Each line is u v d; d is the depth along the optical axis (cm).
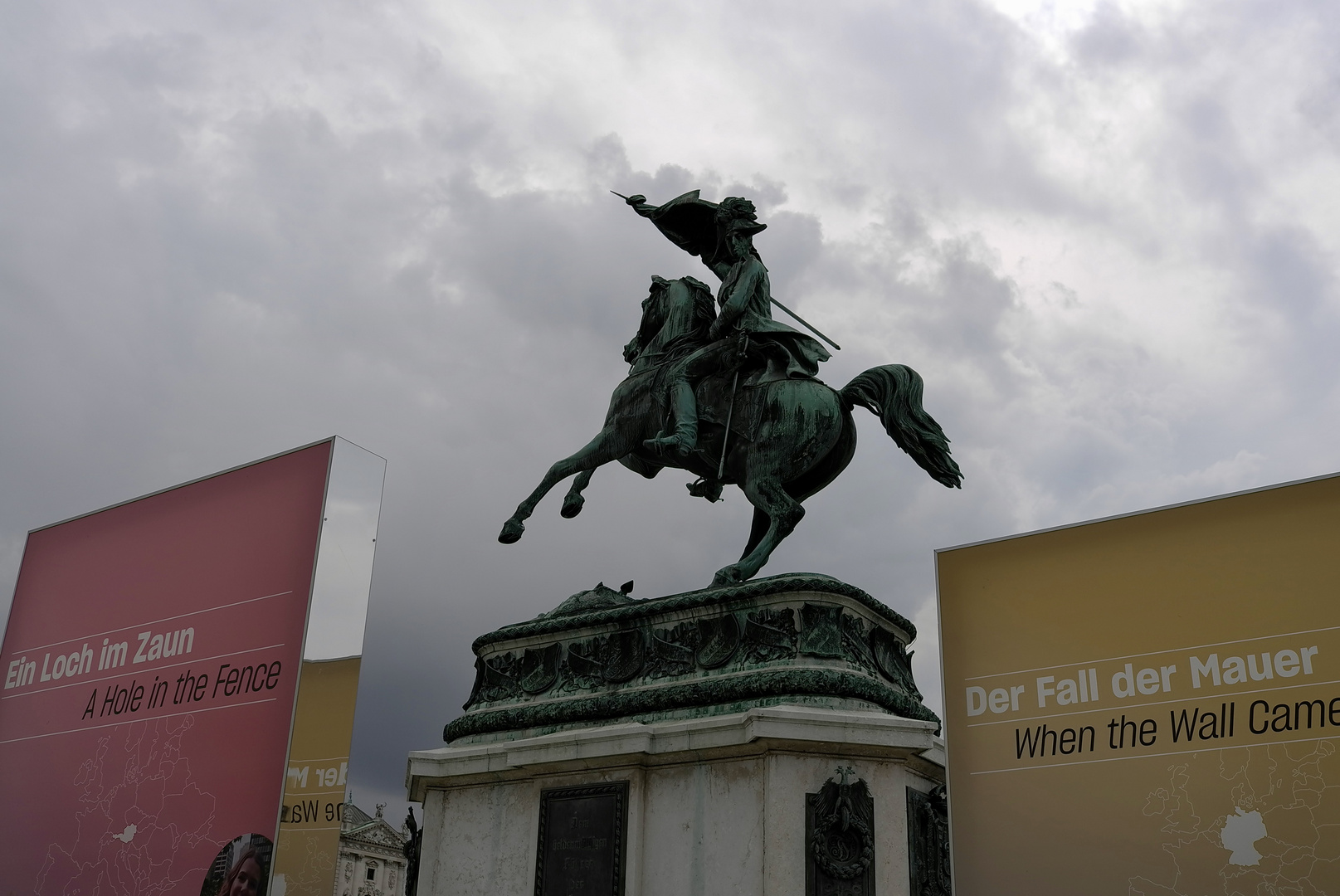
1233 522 672
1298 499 659
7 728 718
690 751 753
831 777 730
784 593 791
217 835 604
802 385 876
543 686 858
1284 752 621
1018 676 701
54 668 716
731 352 912
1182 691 655
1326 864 595
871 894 707
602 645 849
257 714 616
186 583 677
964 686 714
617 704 808
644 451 959
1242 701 639
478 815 828
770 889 699
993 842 676
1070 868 652
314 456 654
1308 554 647
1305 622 637
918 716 816
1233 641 651
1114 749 662
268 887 581
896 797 741
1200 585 670
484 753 826
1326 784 606
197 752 629
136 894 621
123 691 677
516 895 783
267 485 667
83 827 655
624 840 754
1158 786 645
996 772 688
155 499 715
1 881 671
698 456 921
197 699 642
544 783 803
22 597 750
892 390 882
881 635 837
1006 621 716
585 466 962
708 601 809
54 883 655
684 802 755
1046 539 721
